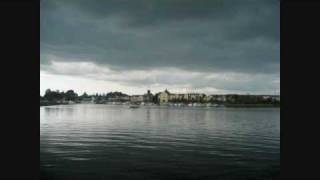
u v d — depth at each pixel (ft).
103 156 94.68
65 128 181.68
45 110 430.20
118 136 145.18
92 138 136.26
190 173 75.46
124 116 326.44
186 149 109.40
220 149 109.40
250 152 103.76
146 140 132.46
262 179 71.20
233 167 82.69
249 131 173.58
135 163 85.46
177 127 197.26
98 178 70.33
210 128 190.19
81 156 94.73
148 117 310.04
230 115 356.18
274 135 151.02
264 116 330.95
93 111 440.04
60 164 83.61
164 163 85.87
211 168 80.69
